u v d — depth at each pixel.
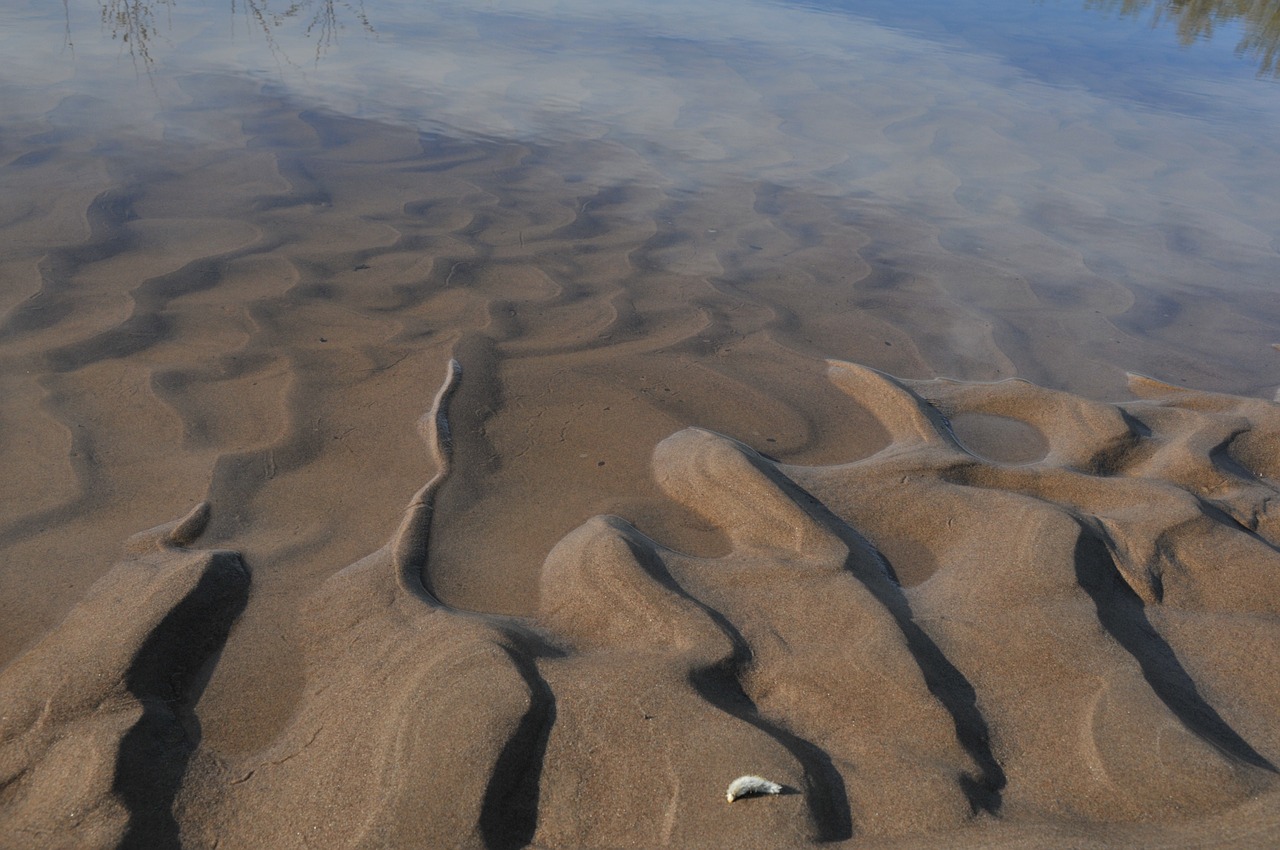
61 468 2.39
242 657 1.84
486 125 6.12
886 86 7.81
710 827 1.48
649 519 2.39
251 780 1.58
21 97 5.72
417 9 9.17
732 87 7.45
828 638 1.90
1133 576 2.20
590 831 1.49
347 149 5.45
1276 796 1.57
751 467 2.47
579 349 3.35
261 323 3.31
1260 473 2.80
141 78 6.40
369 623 1.92
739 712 1.72
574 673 1.75
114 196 4.38
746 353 3.45
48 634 1.83
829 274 4.34
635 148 5.94
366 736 1.61
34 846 1.43
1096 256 4.82
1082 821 1.54
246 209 4.41
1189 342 3.91
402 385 2.97
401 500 2.40
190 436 2.59
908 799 1.55
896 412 3.01
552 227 4.61
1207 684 1.91
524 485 2.52
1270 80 8.98
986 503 2.42
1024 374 3.51
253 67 6.92
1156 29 11.02
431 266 3.96
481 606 2.03
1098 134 6.95
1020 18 11.13
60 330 3.10
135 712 1.64
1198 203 5.70
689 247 4.52
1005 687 1.82
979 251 4.78
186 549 2.13
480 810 1.47
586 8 9.78
